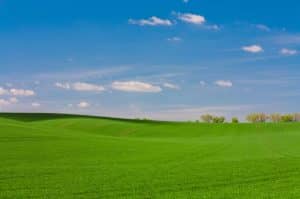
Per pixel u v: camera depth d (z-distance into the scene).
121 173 25.62
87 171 26.62
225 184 21.97
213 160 33.38
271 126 92.44
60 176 24.36
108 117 119.31
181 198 18.25
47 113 123.06
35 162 31.97
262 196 18.67
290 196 18.67
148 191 19.88
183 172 26.12
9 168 27.92
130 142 54.84
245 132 85.81
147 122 107.12
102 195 18.91
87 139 56.34
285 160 32.84
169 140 63.50
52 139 53.00
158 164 30.70
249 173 25.64
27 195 18.80
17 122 79.00
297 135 71.06
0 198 18.16
